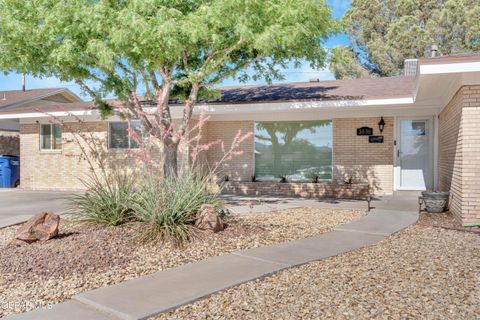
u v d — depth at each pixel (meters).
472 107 7.20
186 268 4.70
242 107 12.59
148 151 6.83
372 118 12.77
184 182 6.84
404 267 4.71
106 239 5.83
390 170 12.59
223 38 8.13
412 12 28.12
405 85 12.96
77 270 4.64
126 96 9.86
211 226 6.31
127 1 8.12
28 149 16.17
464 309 3.45
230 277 4.33
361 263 4.91
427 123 12.36
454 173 8.32
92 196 6.89
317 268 4.72
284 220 7.95
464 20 24.98
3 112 15.77
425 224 7.51
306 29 7.88
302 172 13.63
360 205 10.34
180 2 7.94
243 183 13.66
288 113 13.63
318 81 16.08
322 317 3.31
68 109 14.97
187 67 9.62
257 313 3.41
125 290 3.96
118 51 8.05
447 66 6.90
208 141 14.53
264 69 10.51
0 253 5.27
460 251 5.48
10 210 9.97
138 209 6.31
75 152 15.40
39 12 7.98
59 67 8.67
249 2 7.21
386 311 3.41
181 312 3.47
